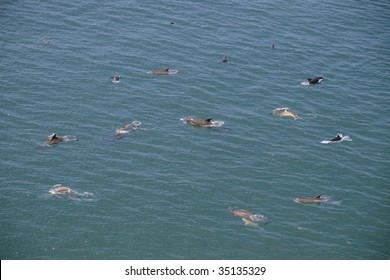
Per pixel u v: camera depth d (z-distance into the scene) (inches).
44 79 6269.7
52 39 6904.5
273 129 5851.4
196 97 6176.2
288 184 5241.1
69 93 6102.4
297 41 7234.3
